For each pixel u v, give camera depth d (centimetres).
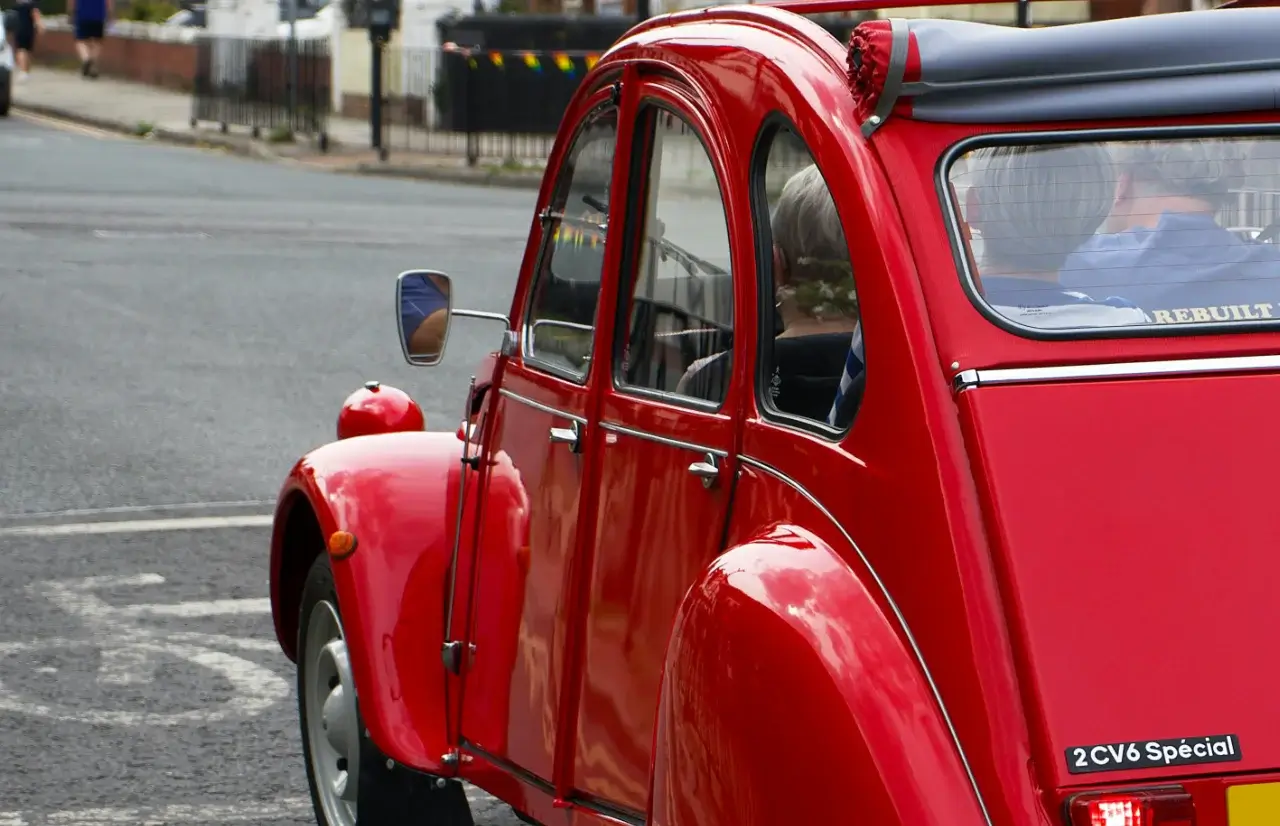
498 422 569
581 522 502
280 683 849
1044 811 346
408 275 602
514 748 538
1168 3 624
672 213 479
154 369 1638
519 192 3484
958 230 397
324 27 5369
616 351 500
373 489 603
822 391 418
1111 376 384
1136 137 417
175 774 736
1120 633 354
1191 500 369
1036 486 367
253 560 1059
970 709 354
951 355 382
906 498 375
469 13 4494
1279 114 428
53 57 6956
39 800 705
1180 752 348
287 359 1694
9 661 873
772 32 452
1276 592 361
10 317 1906
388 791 605
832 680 362
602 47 4088
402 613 583
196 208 2944
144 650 894
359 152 4103
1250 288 410
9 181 3222
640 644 471
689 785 390
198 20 6812
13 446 1338
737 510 434
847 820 354
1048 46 405
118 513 1159
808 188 423
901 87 399
